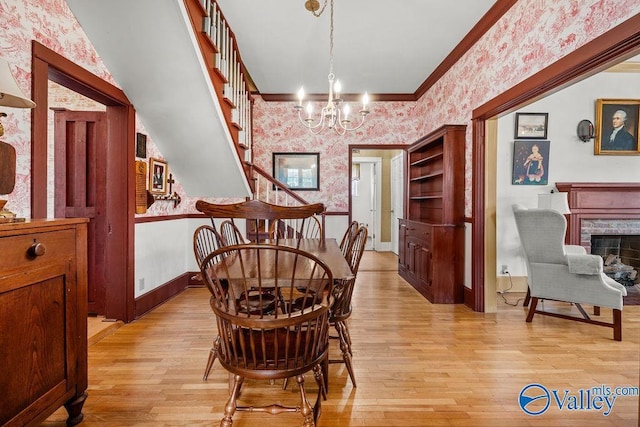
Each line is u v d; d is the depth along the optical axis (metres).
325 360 1.80
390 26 3.24
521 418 1.65
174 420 1.62
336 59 4.01
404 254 4.73
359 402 1.77
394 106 5.27
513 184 3.96
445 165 3.62
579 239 3.79
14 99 1.39
